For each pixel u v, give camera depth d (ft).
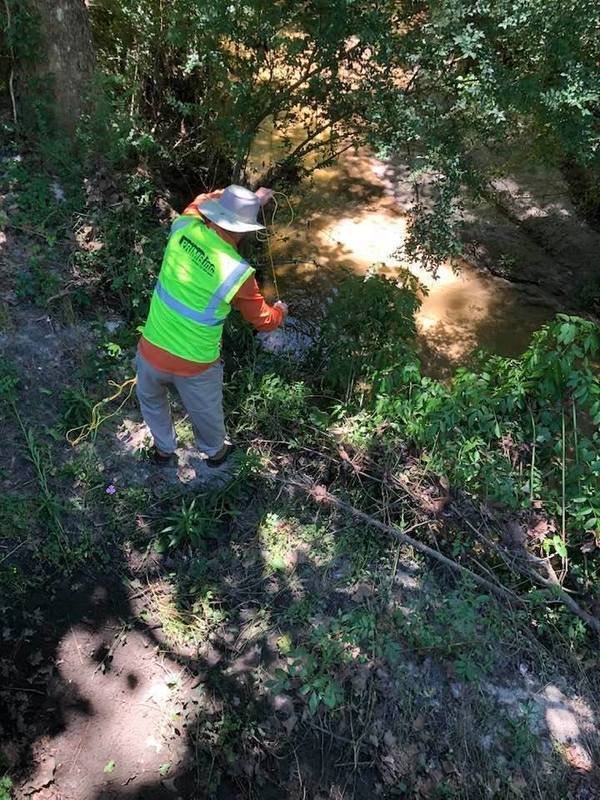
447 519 14.02
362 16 15.93
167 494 13.91
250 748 11.07
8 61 19.38
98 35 22.20
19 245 17.08
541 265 26.50
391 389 15.53
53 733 10.89
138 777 10.66
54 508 12.92
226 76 19.12
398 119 17.28
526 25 15.40
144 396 12.68
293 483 14.33
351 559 13.39
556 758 11.48
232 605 12.61
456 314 24.64
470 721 11.60
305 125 21.34
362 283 18.16
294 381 17.40
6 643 11.54
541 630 12.85
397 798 10.90
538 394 14.78
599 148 17.92
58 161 18.67
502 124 17.06
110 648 11.79
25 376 14.92
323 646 11.85
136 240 18.20
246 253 23.79
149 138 19.49
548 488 14.60
